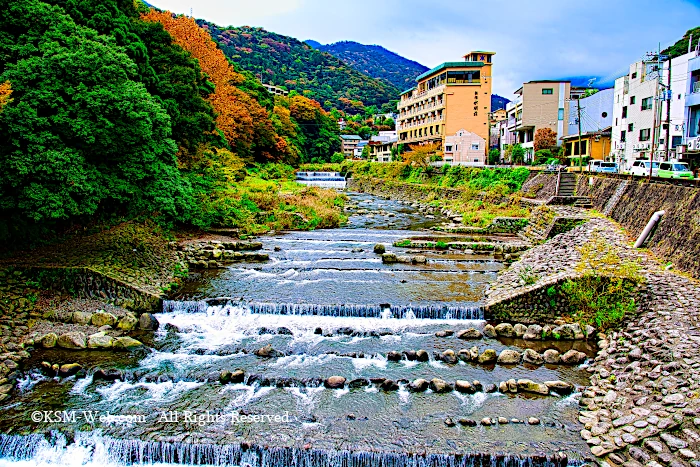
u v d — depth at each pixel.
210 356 16.69
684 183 23.89
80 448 12.30
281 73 188.38
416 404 13.92
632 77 49.47
